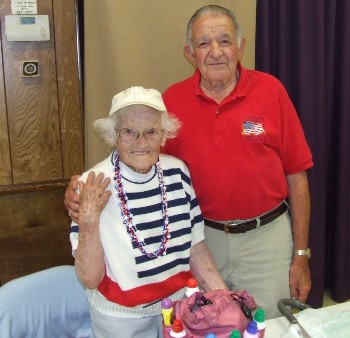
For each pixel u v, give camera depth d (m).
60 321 1.33
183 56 2.04
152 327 1.36
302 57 2.28
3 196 1.95
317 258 2.63
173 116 1.39
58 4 1.87
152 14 1.96
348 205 2.64
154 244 1.27
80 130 2.02
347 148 2.55
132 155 1.23
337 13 2.41
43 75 1.92
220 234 1.59
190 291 1.12
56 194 2.02
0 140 1.93
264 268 1.62
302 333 1.05
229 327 0.98
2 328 1.17
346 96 2.47
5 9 1.82
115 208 1.25
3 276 2.03
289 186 1.70
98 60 1.92
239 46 1.53
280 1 2.20
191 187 1.42
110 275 1.27
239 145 1.49
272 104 1.54
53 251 2.07
